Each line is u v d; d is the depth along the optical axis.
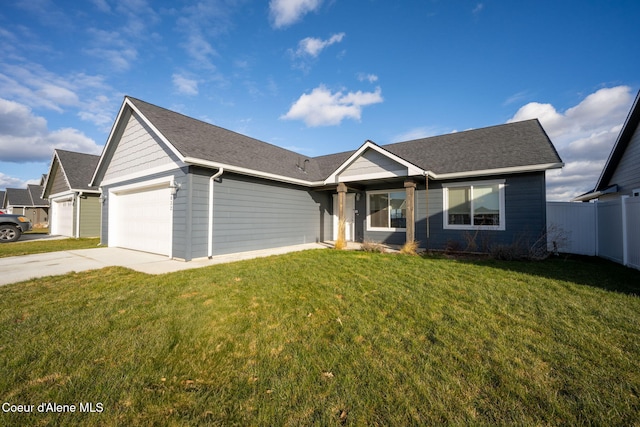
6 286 4.94
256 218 9.73
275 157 12.10
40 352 2.63
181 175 7.95
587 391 2.04
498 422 1.75
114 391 2.07
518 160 8.58
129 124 10.17
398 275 5.58
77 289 4.72
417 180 10.13
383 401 1.95
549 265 6.68
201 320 3.39
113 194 11.23
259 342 2.85
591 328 3.06
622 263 6.86
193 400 1.98
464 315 3.47
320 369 2.36
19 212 32.16
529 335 2.93
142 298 4.21
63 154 16.27
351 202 12.92
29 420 1.79
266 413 1.85
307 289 4.67
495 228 9.09
